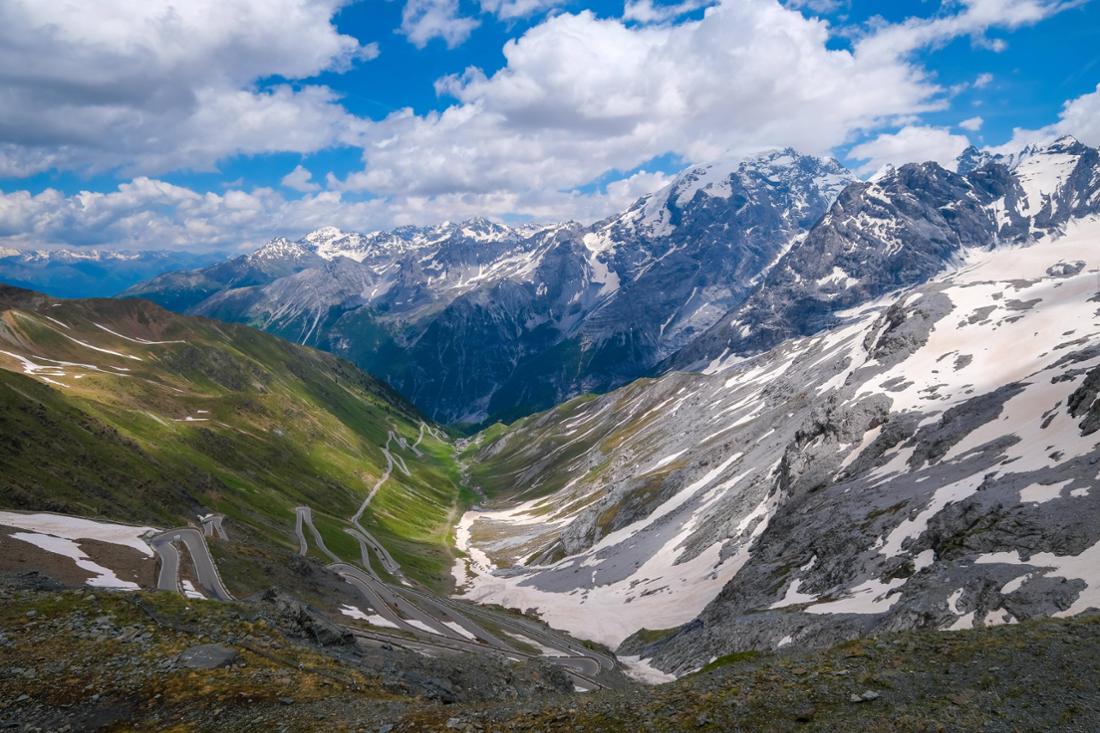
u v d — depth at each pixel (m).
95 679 33.78
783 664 28.17
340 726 27.86
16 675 33.97
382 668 47.38
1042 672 22.42
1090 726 18.66
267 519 191.00
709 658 80.06
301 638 46.72
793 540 103.25
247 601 55.78
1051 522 61.06
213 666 35.53
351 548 191.12
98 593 44.91
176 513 154.62
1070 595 49.22
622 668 98.06
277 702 31.84
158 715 30.47
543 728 25.31
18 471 125.12
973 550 64.44
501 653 102.00
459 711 28.58
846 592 75.31
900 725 20.52
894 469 104.19
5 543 83.19
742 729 22.30
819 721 21.78
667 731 23.17
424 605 138.75
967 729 19.64
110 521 117.44
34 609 42.09
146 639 38.72
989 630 27.22
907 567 70.75
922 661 25.31
